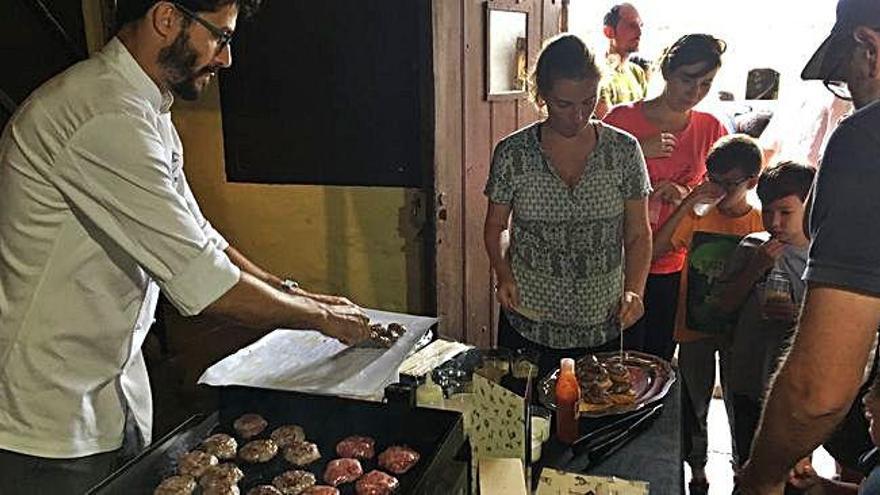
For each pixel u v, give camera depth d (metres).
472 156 2.63
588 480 1.19
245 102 3.03
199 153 3.30
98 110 1.17
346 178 2.97
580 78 1.66
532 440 1.25
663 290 2.27
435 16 2.32
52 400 1.31
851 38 0.95
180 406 2.96
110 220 1.20
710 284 2.10
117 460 1.42
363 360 1.47
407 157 2.87
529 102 2.99
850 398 0.96
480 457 1.15
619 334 1.87
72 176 1.18
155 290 1.46
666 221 2.19
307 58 2.88
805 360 0.96
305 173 3.02
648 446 1.32
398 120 2.83
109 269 1.29
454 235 2.57
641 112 2.35
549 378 1.52
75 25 3.40
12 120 1.25
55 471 1.32
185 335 3.62
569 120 1.71
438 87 2.37
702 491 2.22
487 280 2.85
